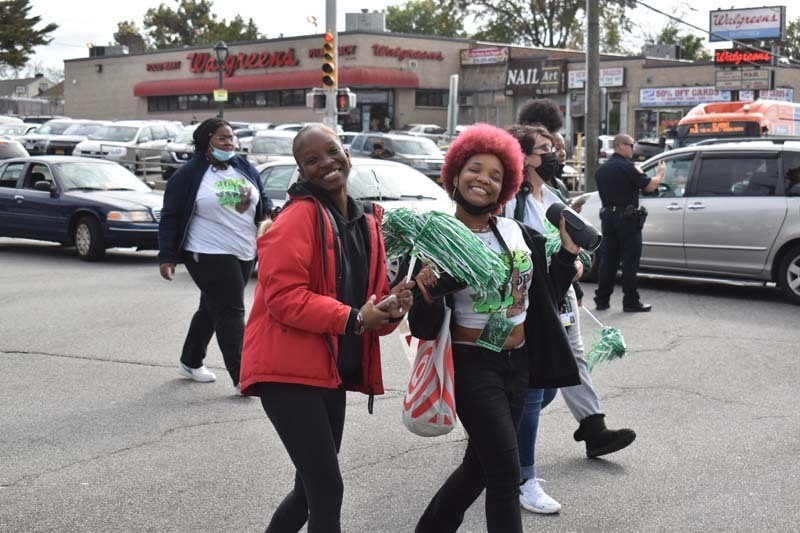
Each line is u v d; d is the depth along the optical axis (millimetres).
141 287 12188
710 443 5840
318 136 3443
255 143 24969
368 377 3609
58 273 13664
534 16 66938
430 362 3576
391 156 24766
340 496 3389
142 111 61500
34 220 15695
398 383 7309
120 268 14344
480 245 3525
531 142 4883
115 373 7551
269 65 54344
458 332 3643
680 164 11914
